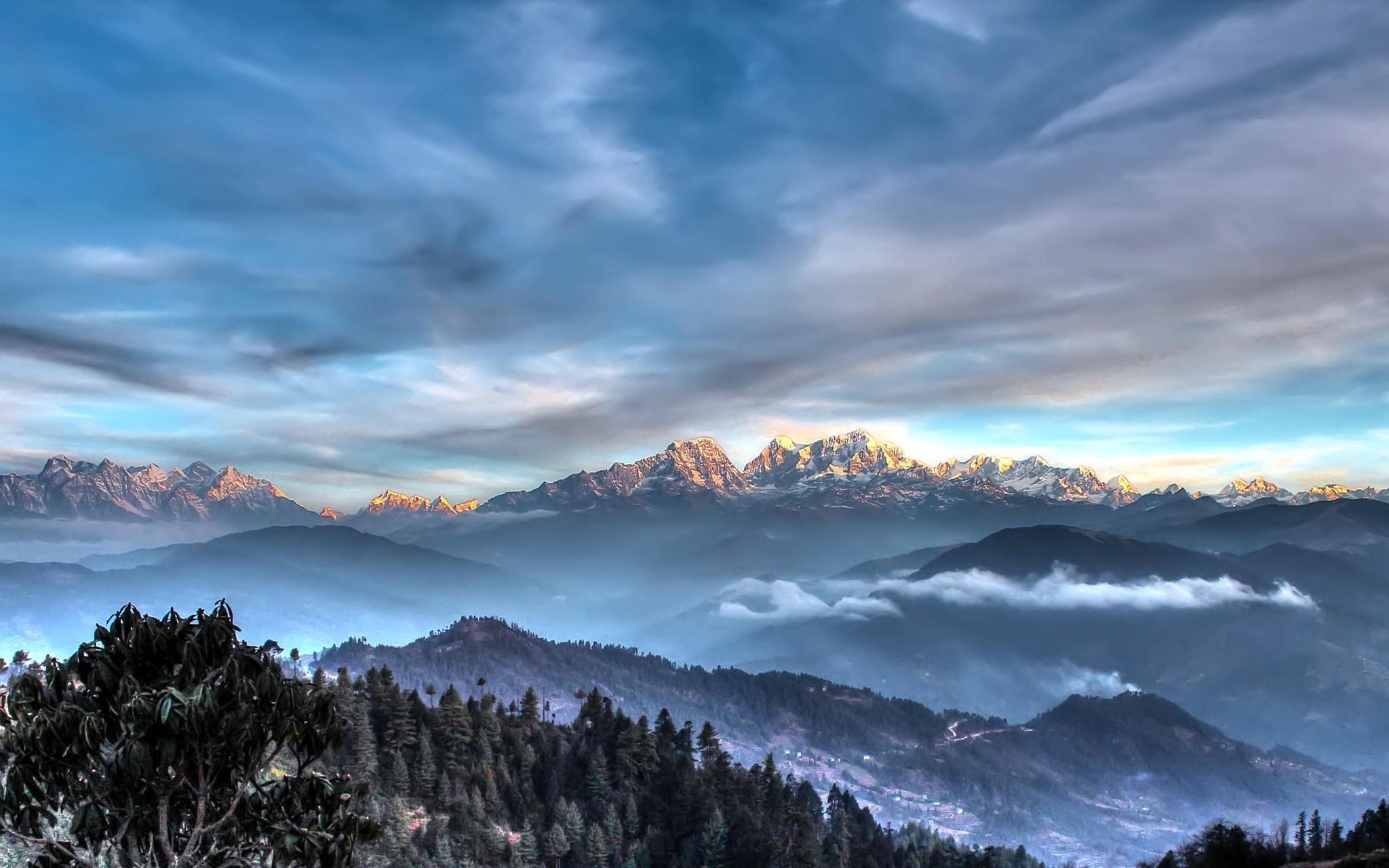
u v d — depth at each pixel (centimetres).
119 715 2131
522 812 18162
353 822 2412
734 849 17938
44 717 2114
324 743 2384
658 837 18225
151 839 2248
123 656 2222
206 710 2123
